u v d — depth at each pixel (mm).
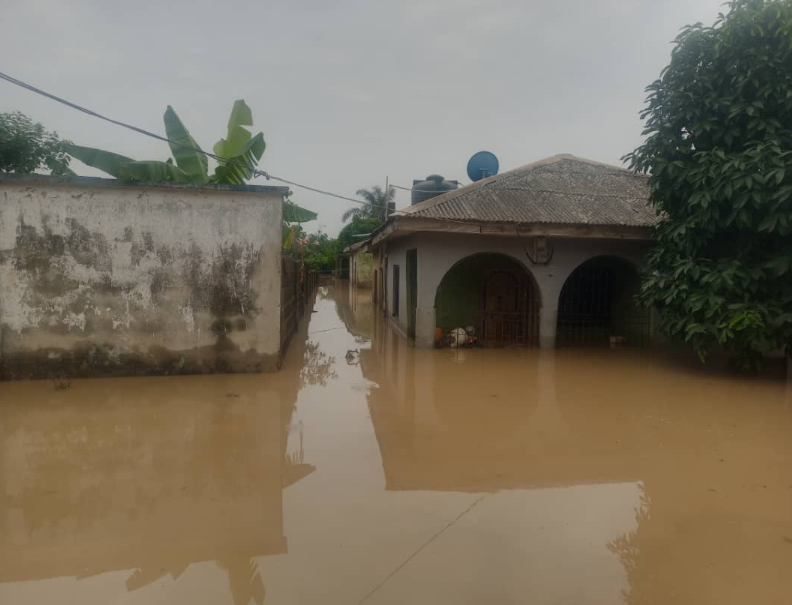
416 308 10633
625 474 4371
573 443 5129
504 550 3186
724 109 7434
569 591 2777
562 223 9617
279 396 6793
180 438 5211
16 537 3385
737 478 4297
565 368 8828
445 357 9852
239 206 7816
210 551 3201
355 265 30016
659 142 8078
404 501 3846
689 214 7867
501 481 4215
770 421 5875
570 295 12398
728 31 7316
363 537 3336
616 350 10672
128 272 7531
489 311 11906
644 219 10266
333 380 7828
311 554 3137
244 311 7941
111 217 7426
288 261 10734
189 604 2688
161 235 7602
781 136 7039
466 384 7648
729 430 5543
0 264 7141
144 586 2854
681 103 7762
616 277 12227
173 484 4172
